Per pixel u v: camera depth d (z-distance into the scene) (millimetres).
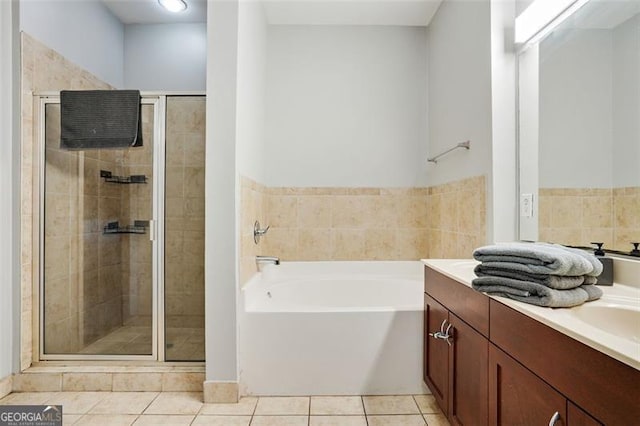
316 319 2010
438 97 2693
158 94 2254
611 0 1372
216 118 1950
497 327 1173
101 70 2850
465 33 2193
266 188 2914
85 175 2350
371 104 2973
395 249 2965
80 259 2359
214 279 1938
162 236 2283
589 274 1100
